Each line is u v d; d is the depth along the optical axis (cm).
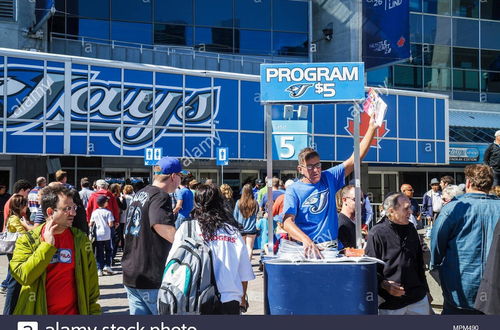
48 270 416
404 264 488
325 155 2362
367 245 493
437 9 3122
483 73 3219
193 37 2753
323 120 2361
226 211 438
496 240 418
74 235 433
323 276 402
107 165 2331
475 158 2850
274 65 472
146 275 494
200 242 419
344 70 466
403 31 2588
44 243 402
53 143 1836
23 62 1788
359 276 400
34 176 2125
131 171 2373
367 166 2756
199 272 409
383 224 496
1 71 1750
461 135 2880
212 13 2797
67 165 2256
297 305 402
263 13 2900
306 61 2981
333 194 486
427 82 3077
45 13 2152
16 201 800
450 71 3139
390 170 2944
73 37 2497
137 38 2639
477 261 446
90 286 443
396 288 479
